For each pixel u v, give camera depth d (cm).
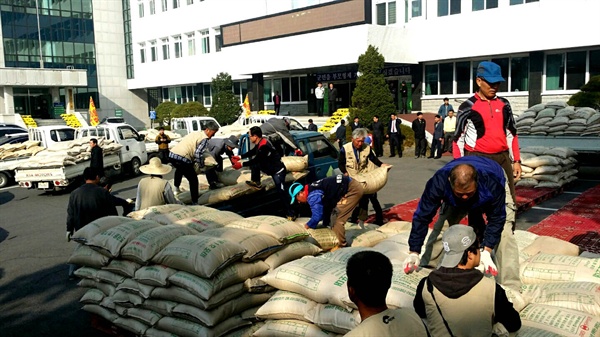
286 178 834
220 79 3012
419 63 2270
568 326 332
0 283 681
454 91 2194
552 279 419
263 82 2892
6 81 3516
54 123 3709
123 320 480
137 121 4447
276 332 400
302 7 2502
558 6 1803
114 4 4344
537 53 1911
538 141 1252
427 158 1825
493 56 2064
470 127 452
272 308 406
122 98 4428
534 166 1054
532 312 356
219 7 3203
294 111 2872
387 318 243
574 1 1764
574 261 426
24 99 3847
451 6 2114
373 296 243
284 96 2936
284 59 2467
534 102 1934
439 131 1791
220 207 784
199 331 419
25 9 3950
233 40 2781
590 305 356
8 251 849
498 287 277
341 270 395
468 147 455
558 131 1218
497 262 408
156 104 4250
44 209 1234
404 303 336
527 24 1889
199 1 3369
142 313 463
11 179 1670
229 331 436
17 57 3947
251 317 448
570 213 857
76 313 566
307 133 969
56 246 869
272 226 498
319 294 378
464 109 455
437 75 2245
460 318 269
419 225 377
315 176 930
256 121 2031
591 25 1734
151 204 688
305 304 391
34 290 648
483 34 2016
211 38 3328
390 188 1233
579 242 686
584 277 406
